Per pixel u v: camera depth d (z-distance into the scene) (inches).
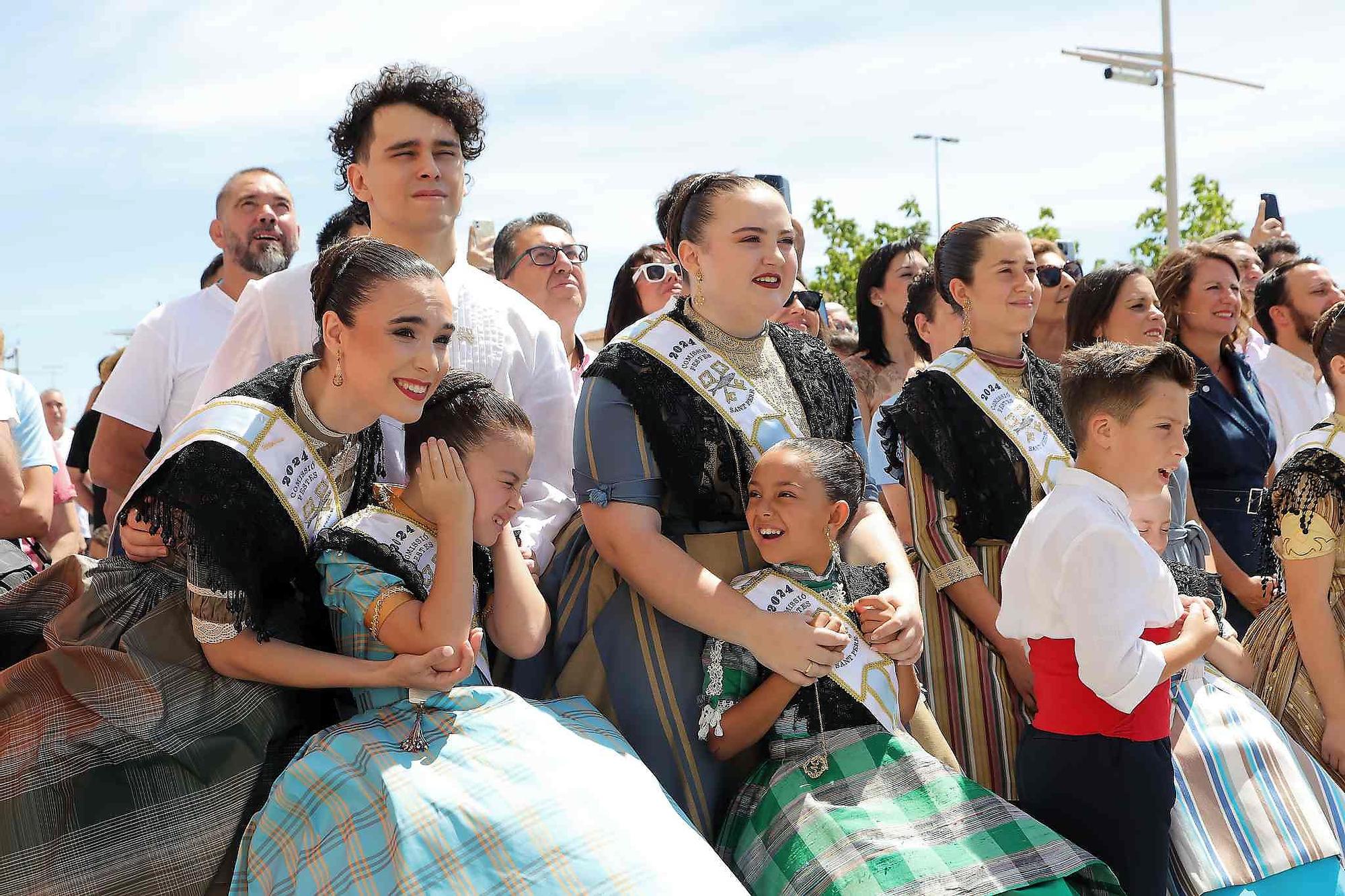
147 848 100.3
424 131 127.5
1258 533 155.9
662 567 115.7
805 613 116.1
